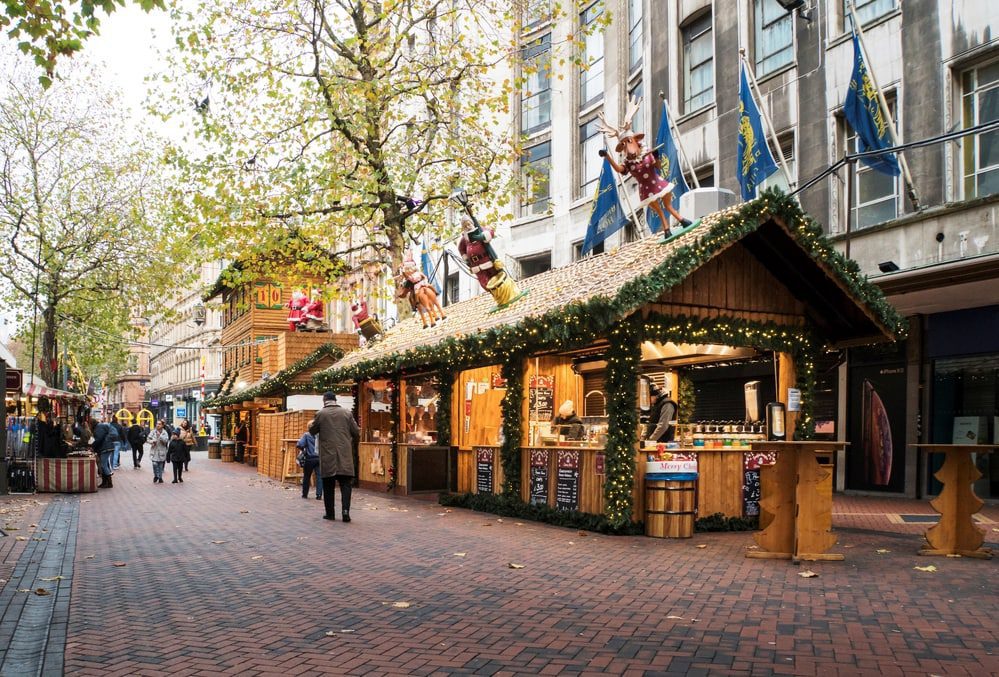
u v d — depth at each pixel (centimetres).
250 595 721
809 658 512
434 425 1802
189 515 1388
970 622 598
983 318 1507
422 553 946
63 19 832
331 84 2048
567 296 1179
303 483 1731
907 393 1638
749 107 1719
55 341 3362
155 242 3186
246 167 2175
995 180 1489
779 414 1189
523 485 1345
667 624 602
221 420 4584
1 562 905
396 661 519
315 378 2214
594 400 1561
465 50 2334
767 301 1199
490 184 2406
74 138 3042
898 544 991
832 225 1788
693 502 1088
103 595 725
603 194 1830
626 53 2650
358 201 2288
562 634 578
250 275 2392
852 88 1572
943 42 1562
